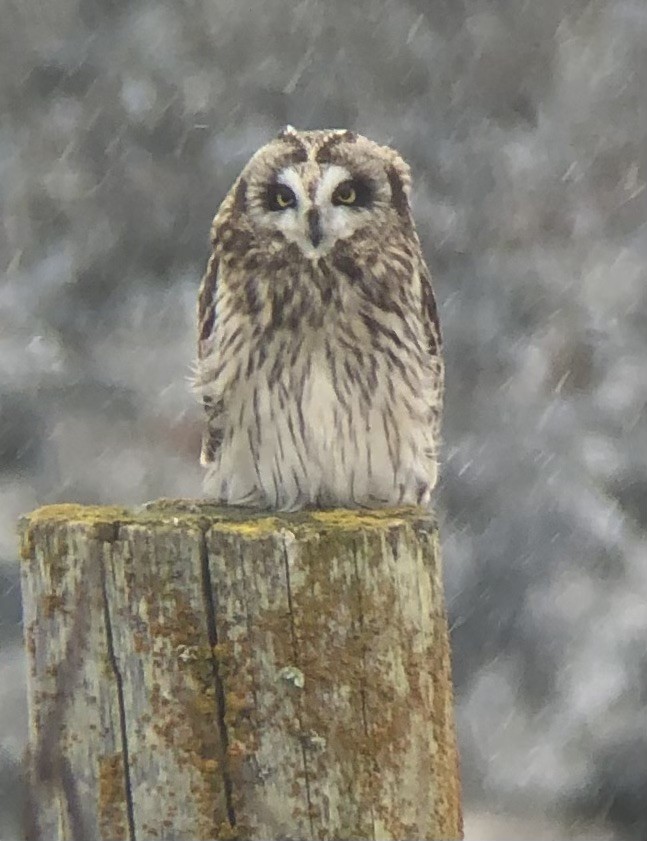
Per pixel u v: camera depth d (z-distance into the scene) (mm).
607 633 15102
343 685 5738
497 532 15523
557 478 15914
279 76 19750
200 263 18547
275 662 5707
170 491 16781
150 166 18906
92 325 17797
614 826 15430
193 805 5703
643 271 18672
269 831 5695
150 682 5738
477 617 15164
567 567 15289
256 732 5707
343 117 19766
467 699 15305
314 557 5738
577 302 18141
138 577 5758
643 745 15188
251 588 5723
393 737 5797
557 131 20172
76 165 18984
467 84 20234
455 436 16547
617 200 19750
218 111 19359
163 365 17500
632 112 20391
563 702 15172
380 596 5805
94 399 17094
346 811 5711
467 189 19266
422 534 5961
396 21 20109
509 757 15391
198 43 19766
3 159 19062
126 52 19531
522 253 18922
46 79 19453
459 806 6062
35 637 5895
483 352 17328
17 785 13867
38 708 5883
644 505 15867
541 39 20453
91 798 5777
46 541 5863
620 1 21156
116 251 18516
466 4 20328
